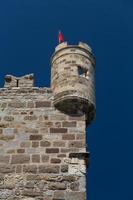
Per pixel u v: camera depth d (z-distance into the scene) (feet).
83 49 107.96
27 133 98.43
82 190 90.99
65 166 94.02
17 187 92.07
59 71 104.94
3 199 90.74
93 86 105.29
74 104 100.48
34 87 104.47
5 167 94.38
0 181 92.79
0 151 96.37
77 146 96.07
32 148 96.53
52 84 104.99
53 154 95.50
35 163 94.63
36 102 102.42
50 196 90.79
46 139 97.35
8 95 103.65
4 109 101.81
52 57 109.09
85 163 94.27
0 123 99.86
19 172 93.81
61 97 100.94
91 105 101.30
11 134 98.43
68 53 106.83
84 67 105.70
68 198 90.27
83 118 99.86
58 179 92.63
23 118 100.42
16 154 95.86
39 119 100.17
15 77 106.32
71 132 98.02
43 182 92.53
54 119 99.86
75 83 102.22
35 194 91.15
